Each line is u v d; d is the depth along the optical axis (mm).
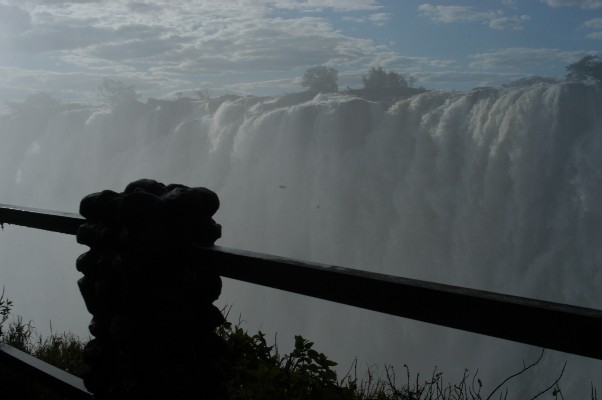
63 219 2531
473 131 47406
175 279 2062
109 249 2180
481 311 1450
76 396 2510
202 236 2172
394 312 1600
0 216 2875
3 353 2928
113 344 2213
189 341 2123
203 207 2150
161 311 2061
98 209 2211
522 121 45188
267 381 2586
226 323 3109
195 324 2113
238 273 1939
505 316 1415
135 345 2107
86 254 2275
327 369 2717
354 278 1654
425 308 1538
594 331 1295
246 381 2801
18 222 2803
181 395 2088
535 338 1385
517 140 45094
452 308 1497
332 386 2689
